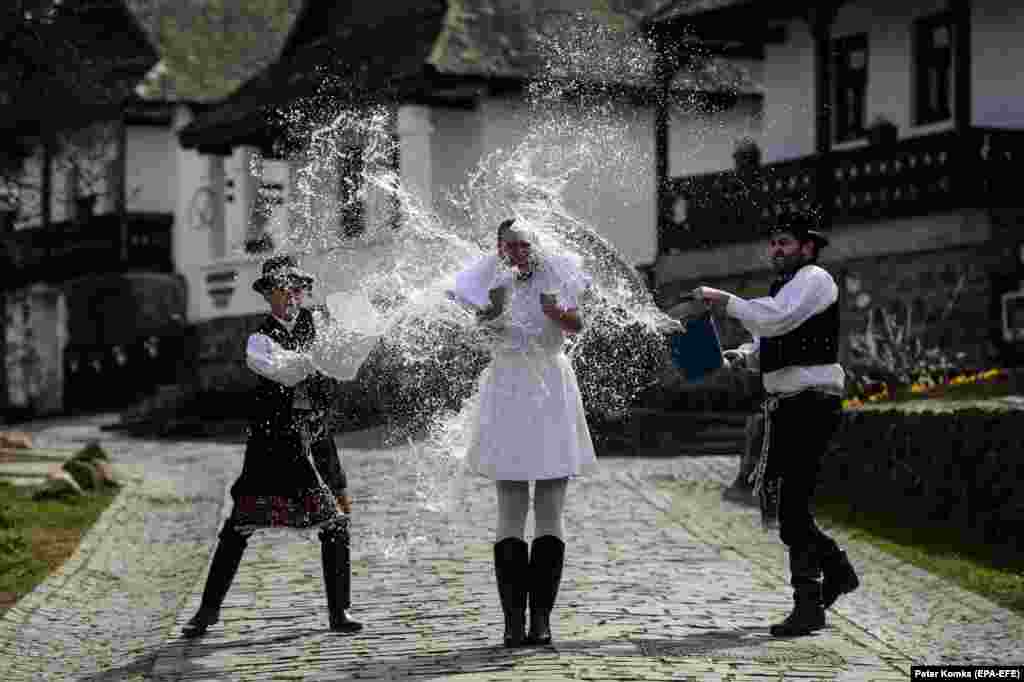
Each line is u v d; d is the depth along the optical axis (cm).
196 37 6209
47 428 4984
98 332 5878
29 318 6291
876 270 3672
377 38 4650
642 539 1805
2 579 1655
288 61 5184
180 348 5756
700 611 1342
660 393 3450
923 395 2488
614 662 1098
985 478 1805
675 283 3962
